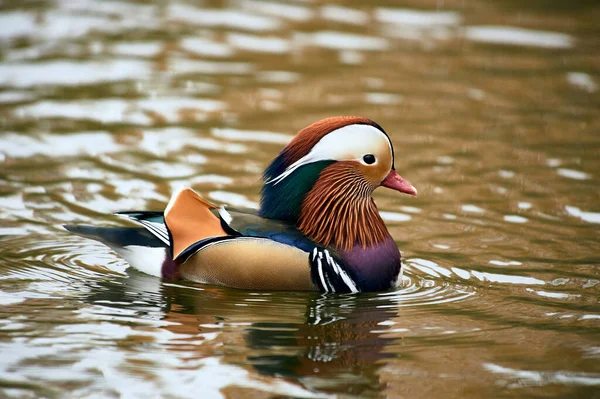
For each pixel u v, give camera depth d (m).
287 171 11.04
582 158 16.30
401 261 11.42
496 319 10.22
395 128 17.61
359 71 21.05
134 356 9.05
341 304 10.57
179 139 16.69
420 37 23.66
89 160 15.51
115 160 15.57
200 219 10.99
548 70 21.50
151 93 19.16
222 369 8.80
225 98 19.03
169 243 10.91
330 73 20.83
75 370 8.73
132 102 18.59
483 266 11.91
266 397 8.29
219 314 10.15
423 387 8.54
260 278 10.75
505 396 8.41
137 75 20.17
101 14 24.38
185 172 15.12
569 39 23.78
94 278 11.20
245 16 24.73
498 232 13.11
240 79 20.23
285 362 8.98
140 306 10.34
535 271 11.75
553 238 12.88
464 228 13.29
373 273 10.98
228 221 10.98
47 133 16.72
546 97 19.75
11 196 13.82
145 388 8.43
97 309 10.21
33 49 21.48
